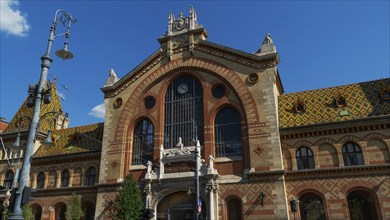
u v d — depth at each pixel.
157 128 40.53
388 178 30.67
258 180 33.72
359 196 31.84
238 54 39.53
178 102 41.44
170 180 36.50
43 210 44.25
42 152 48.78
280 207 31.97
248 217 32.78
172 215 36.84
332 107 36.50
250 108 36.81
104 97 45.09
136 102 42.91
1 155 50.34
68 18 20.89
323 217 31.92
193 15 44.03
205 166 35.72
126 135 41.91
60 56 20.12
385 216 29.66
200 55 41.75
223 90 39.72
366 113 34.09
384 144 31.97
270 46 38.62
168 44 43.62
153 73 43.41
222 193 34.81
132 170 39.97
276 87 39.84
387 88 35.19
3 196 45.28
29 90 18.08
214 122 38.78
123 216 33.75
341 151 33.16
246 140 36.03
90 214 41.97
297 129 35.00
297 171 33.47
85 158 44.91
